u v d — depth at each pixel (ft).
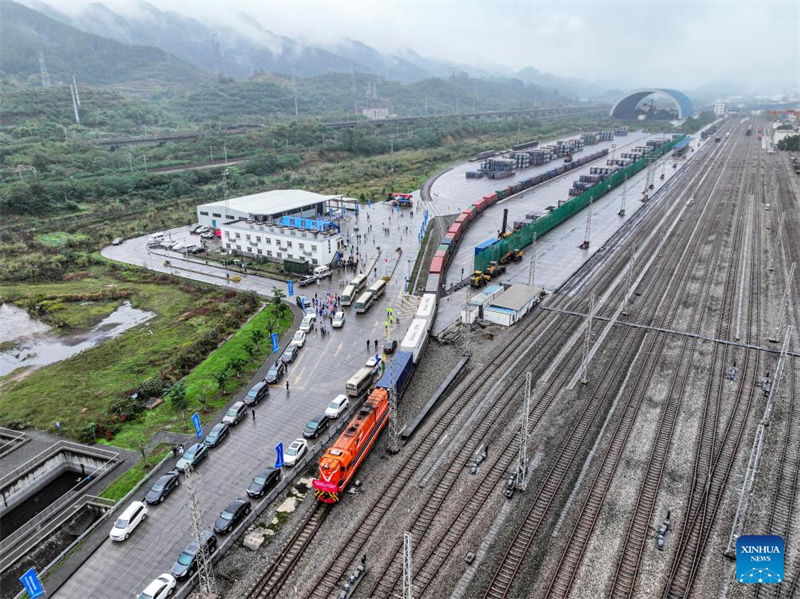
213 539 131.64
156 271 352.90
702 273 316.81
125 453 172.86
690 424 177.99
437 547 132.77
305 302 289.74
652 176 610.24
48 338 268.82
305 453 167.53
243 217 416.05
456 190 593.42
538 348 231.30
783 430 173.47
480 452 166.20
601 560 127.95
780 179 572.51
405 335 243.60
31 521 148.56
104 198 560.20
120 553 134.51
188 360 228.63
